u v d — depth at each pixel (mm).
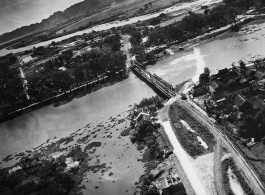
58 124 187500
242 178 90812
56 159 138125
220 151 106688
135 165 120188
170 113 146125
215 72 177375
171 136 126938
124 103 186000
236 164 97062
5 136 192750
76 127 175125
